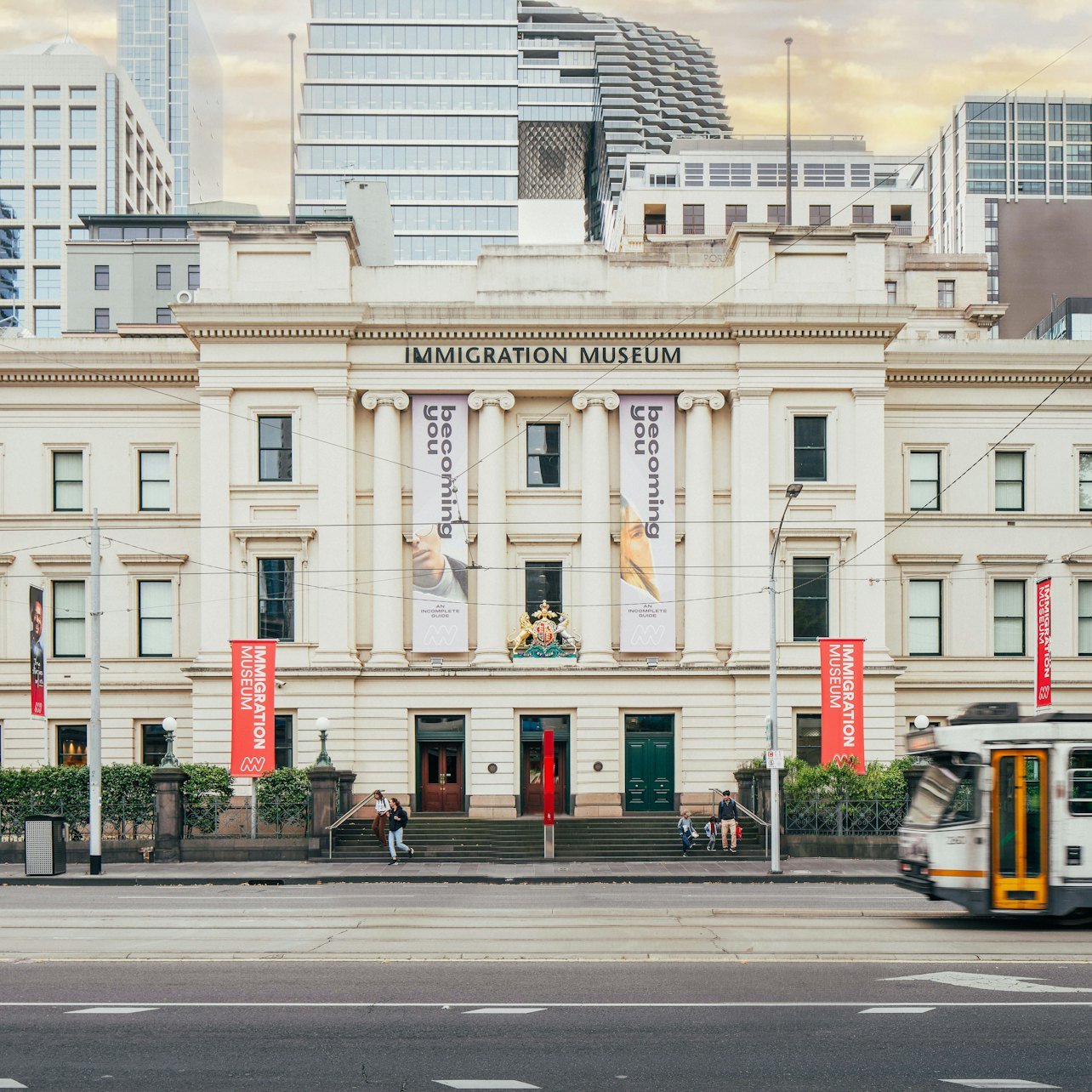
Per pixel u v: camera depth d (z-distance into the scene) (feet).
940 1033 56.75
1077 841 88.02
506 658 164.25
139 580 172.04
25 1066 51.70
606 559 165.99
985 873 88.38
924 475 176.04
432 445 166.30
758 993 64.69
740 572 163.84
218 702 160.86
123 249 307.99
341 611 162.50
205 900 107.55
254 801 149.79
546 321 164.55
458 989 65.67
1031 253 409.28
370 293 168.35
